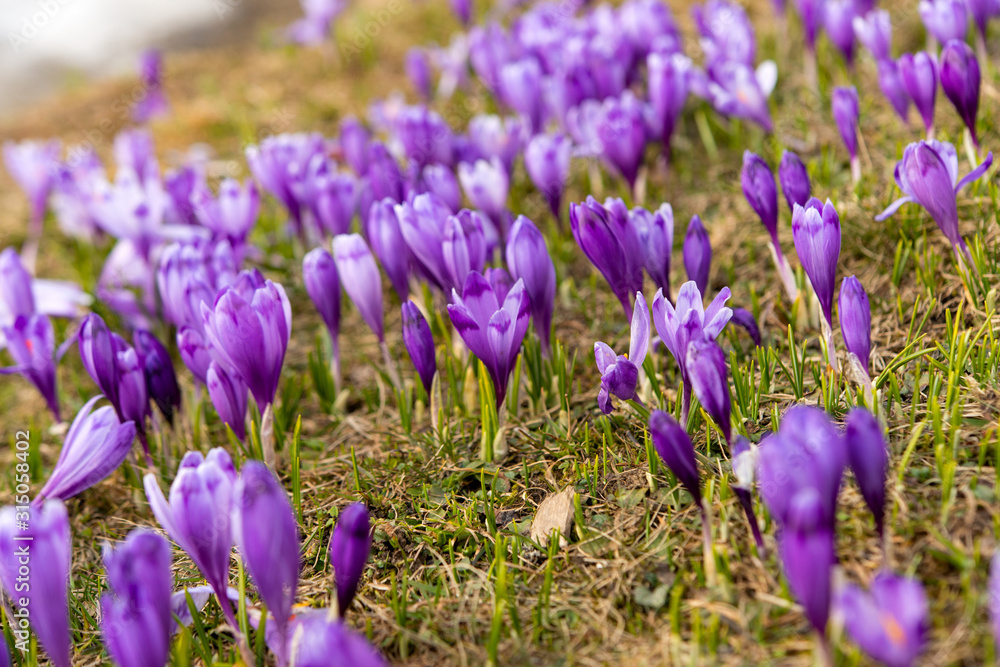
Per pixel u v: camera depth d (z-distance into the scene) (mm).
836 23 3828
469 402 2670
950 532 1730
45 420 3412
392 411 2896
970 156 2805
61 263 4754
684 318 1954
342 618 1771
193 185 3789
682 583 1837
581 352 2904
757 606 1716
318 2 6656
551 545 1995
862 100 3865
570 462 2314
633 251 2371
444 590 2012
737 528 1904
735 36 3736
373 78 6281
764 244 3170
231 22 9148
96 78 7961
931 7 3262
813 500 1312
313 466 2652
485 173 3043
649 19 4273
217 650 1978
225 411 2453
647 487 2137
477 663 1792
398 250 2680
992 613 1396
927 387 2184
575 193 3984
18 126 6840
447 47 6363
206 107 6312
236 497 1630
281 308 2225
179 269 2791
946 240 2729
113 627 1486
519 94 3928
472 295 2121
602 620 1829
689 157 3980
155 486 1707
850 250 2891
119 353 2459
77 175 4332
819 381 2260
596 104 3547
